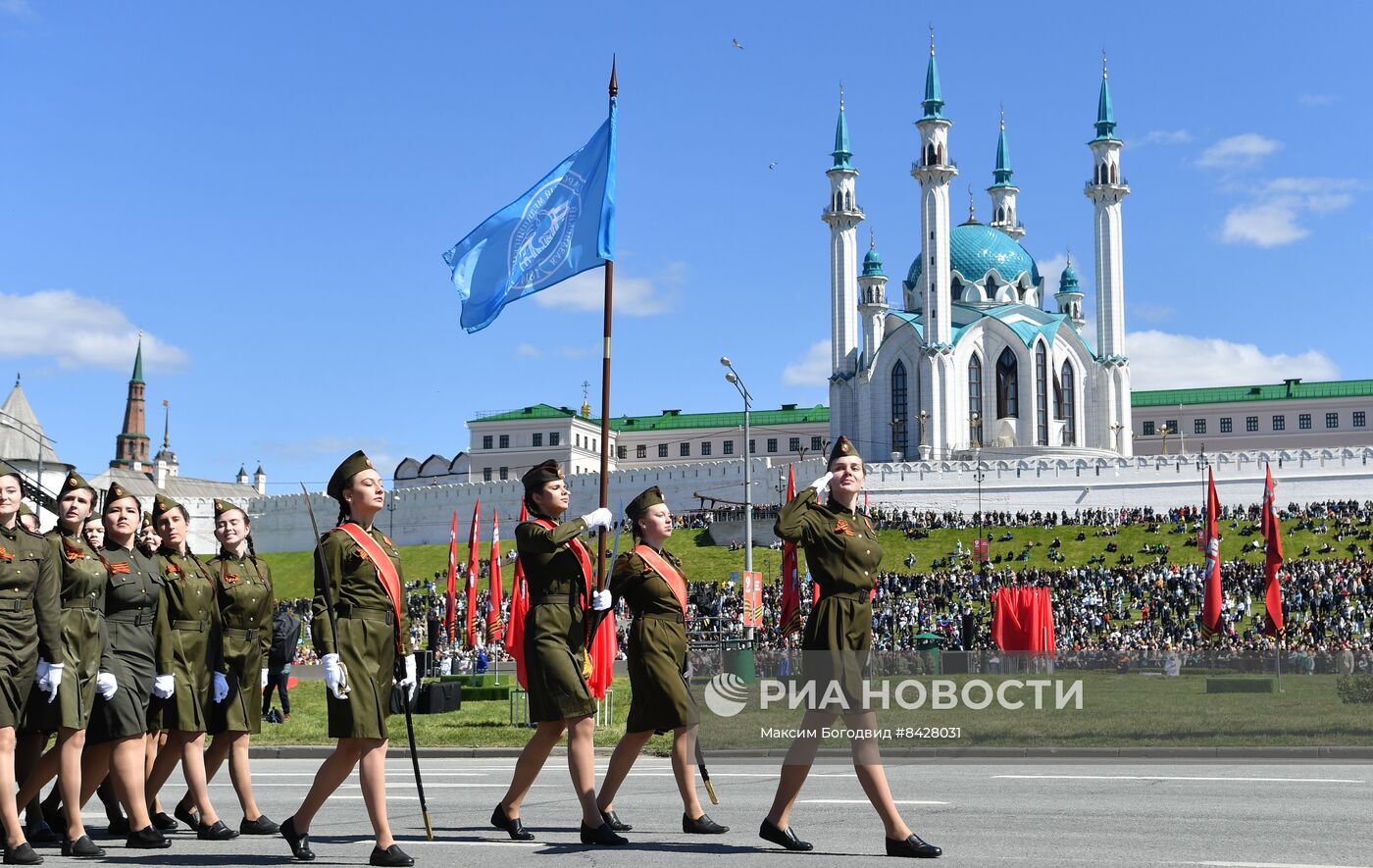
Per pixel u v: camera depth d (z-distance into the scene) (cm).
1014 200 17088
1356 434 16325
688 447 18388
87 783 1412
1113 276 14012
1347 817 1397
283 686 3366
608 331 1880
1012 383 13738
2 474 1263
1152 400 17075
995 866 1109
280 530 14162
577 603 1338
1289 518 9750
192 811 1602
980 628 7406
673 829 1401
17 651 1243
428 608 9662
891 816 1174
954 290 14850
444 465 17862
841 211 14388
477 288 2012
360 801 1733
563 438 17050
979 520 10700
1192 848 1194
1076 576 8638
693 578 10169
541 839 1347
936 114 13238
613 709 3606
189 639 1437
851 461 1230
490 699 4034
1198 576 8306
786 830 1222
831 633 1201
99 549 1404
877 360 13850
